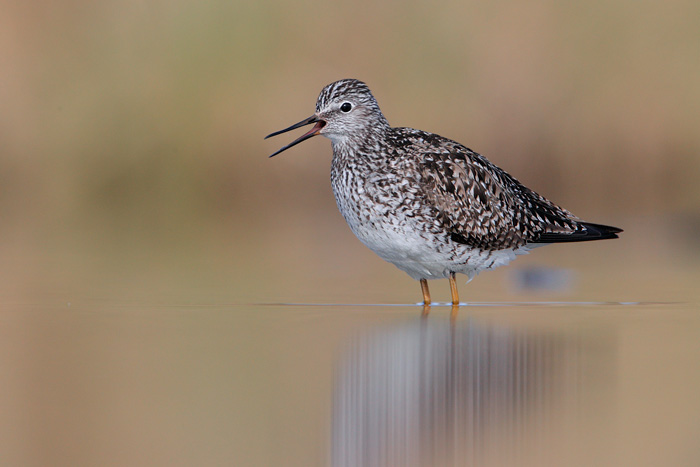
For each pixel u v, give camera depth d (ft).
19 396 26.16
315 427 23.54
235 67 72.08
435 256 39.88
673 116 73.87
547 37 73.87
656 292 44.01
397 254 40.06
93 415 24.50
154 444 22.44
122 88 71.51
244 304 40.81
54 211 70.28
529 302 41.63
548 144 73.20
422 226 39.22
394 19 73.00
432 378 27.48
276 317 37.68
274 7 72.54
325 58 72.43
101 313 38.29
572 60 73.87
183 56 72.08
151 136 71.31
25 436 22.97
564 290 44.96
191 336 33.78
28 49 71.10
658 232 64.03
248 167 71.67
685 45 74.49
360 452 21.72
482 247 40.45
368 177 39.45
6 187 70.08
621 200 72.38
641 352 30.66
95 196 71.05
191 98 71.72
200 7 72.18
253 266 52.80
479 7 73.61
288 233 65.05
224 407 25.13
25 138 70.54
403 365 29.12
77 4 72.13
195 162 71.51
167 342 32.76
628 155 73.67
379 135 40.50
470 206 39.65
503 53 73.36
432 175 39.22
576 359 29.73
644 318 37.11
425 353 30.66
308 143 71.77
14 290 43.86
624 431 22.77
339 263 54.44
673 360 29.50
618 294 43.55
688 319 36.78
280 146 71.67
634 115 73.77
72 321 36.63
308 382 27.40
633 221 66.95
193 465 21.13
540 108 73.15
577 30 74.08
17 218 69.36
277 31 72.43
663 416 23.88
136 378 27.91
